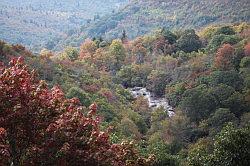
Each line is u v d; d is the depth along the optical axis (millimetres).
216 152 23156
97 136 13523
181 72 84250
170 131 56094
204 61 85438
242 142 22609
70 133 13133
